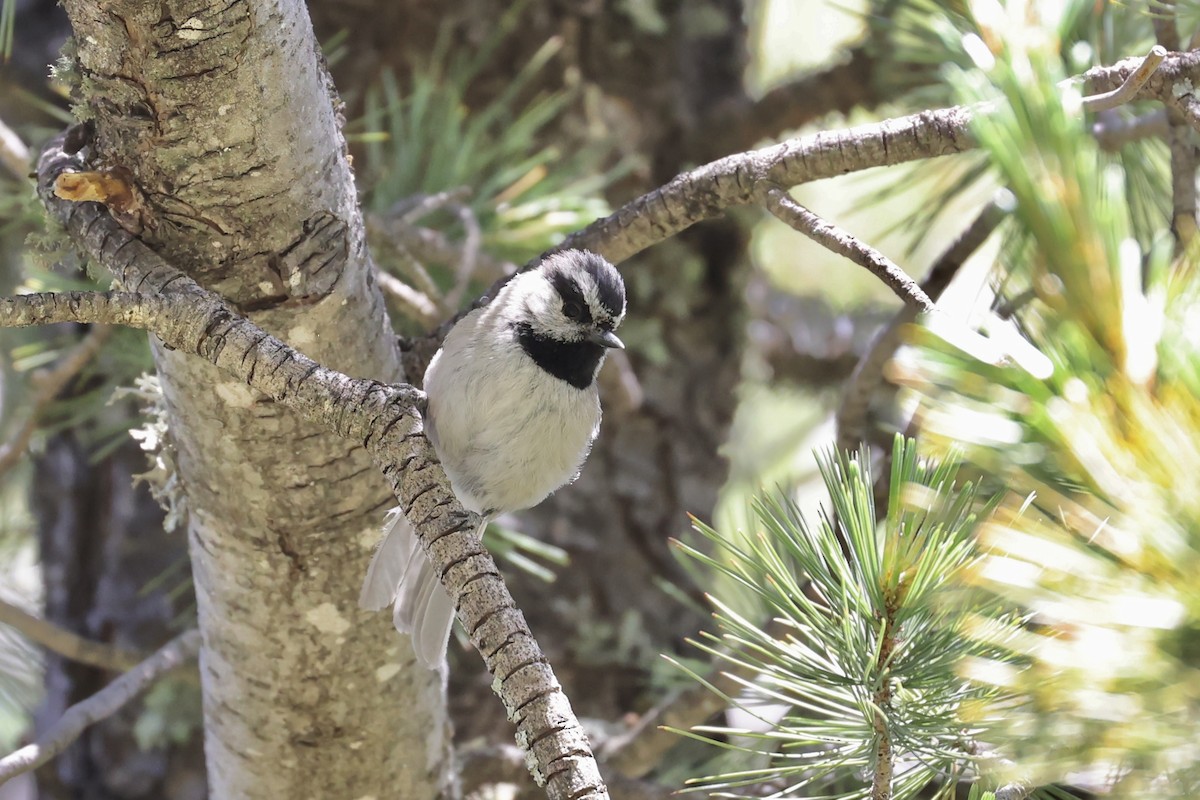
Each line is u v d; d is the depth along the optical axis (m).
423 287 6.45
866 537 3.71
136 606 8.39
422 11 8.37
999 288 4.09
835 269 10.45
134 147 4.29
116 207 4.42
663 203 5.30
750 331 9.52
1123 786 2.78
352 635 5.39
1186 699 2.61
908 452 3.69
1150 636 2.65
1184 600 2.64
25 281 7.13
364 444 3.95
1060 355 3.02
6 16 5.52
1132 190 5.86
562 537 8.30
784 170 4.93
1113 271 3.05
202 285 4.61
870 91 8.28
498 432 5.85
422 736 5.84
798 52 9.80
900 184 6.55
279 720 5.56
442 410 5.75
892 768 3.82
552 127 8.49
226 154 4.28
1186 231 4.06
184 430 4.95
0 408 8.02
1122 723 2.63
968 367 3.10
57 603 8.66
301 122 4.38
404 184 7.29
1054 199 3.13
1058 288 3.14
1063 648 2.72
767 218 9.70
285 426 4.78
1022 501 3.18
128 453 8.43
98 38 4.05
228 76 4.10
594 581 8.28
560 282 5.96
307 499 5.00
